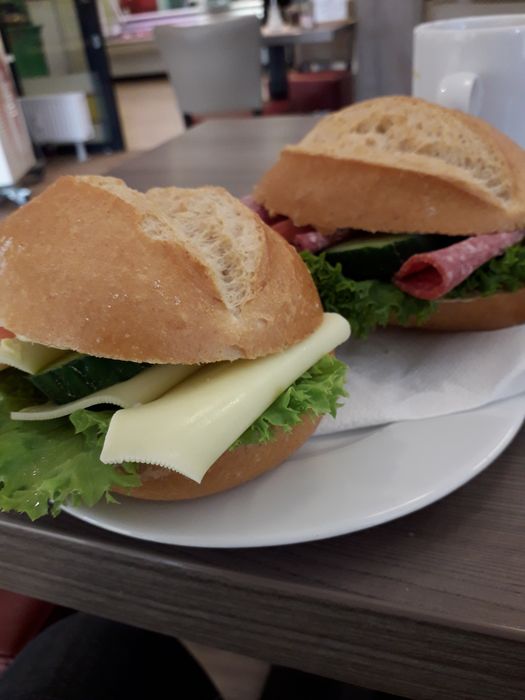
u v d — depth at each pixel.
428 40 0.32
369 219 0.25
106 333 0.16
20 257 0.17
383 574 0.16
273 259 0.19
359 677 0.16
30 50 1.43
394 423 0.20
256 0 1.76
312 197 0.26
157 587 0.17
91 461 0.16
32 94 1.48
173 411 0.16
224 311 0.17
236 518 0.17
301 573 0.16
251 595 0.16
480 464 0.17
